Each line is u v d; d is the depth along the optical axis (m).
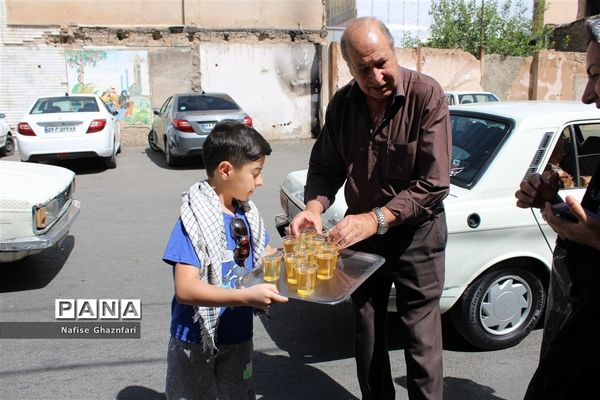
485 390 3.39
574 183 3.80
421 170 2.58
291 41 16.78
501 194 3.62
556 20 24.98
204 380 2.33
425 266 2.73
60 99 11.46
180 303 2.20
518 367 3.66
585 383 1.96
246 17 17.06
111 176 10.83
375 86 2.45
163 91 16.23
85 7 15.84
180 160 12.01
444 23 21.48
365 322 2.92
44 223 4.78
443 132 2.54
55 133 10.45
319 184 2.95
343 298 2.01
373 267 2.36
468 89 18.67
